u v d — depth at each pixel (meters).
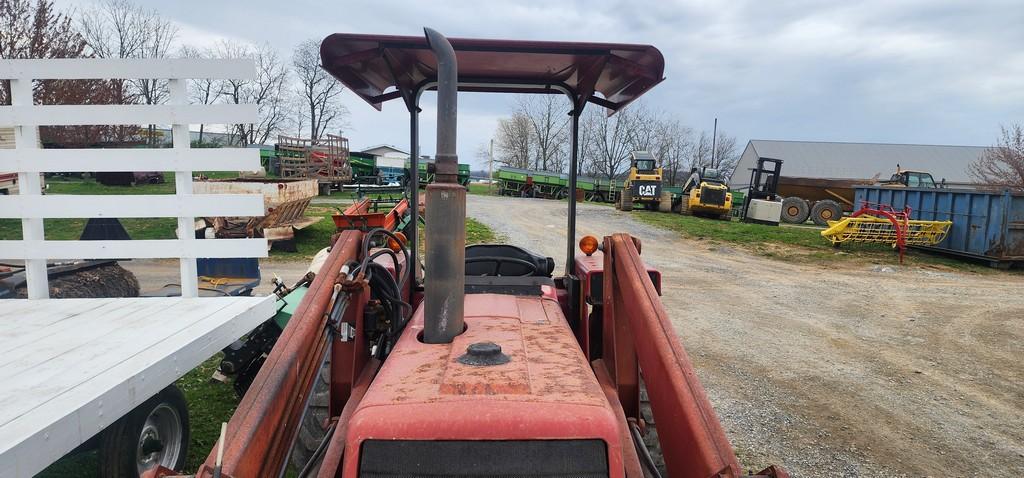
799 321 8.70
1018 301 10.36
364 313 3.22
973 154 58.00
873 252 15.82
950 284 11.93
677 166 58.81
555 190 34.22
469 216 21.75
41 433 2.10
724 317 8.86
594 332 3.59
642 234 18.98
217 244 4.09
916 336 7.98
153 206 4.04
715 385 5.88
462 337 2.42
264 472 2.10
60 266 5.09
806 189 26.78
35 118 3.97
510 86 3.86
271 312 4.25
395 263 3.61
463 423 1.86
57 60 3.98
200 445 4.00
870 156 57.53
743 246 16.78
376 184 36.38
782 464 4.26
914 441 4.71
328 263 2.92
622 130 55.03
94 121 4.00
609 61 3.27
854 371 6.43
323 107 62.16
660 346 2.51
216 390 5.04
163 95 36.59
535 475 1.89
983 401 5.62
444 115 2.30
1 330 3.34
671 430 2.35
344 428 2.51
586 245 3.63
